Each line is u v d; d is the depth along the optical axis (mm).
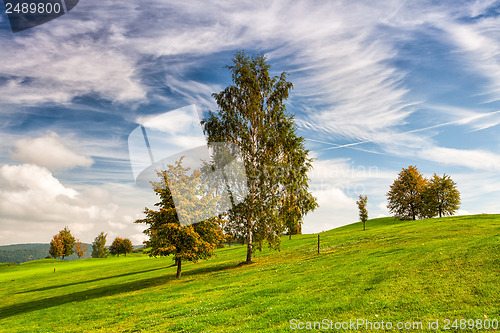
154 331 12727
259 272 24875
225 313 13398
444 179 68938
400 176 70562
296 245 44906
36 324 18516
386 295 12398
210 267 34844
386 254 22359
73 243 110188
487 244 17953
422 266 16047
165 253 27312
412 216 69625
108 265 59875
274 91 32812
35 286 40219
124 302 21234
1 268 73938
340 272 18516
